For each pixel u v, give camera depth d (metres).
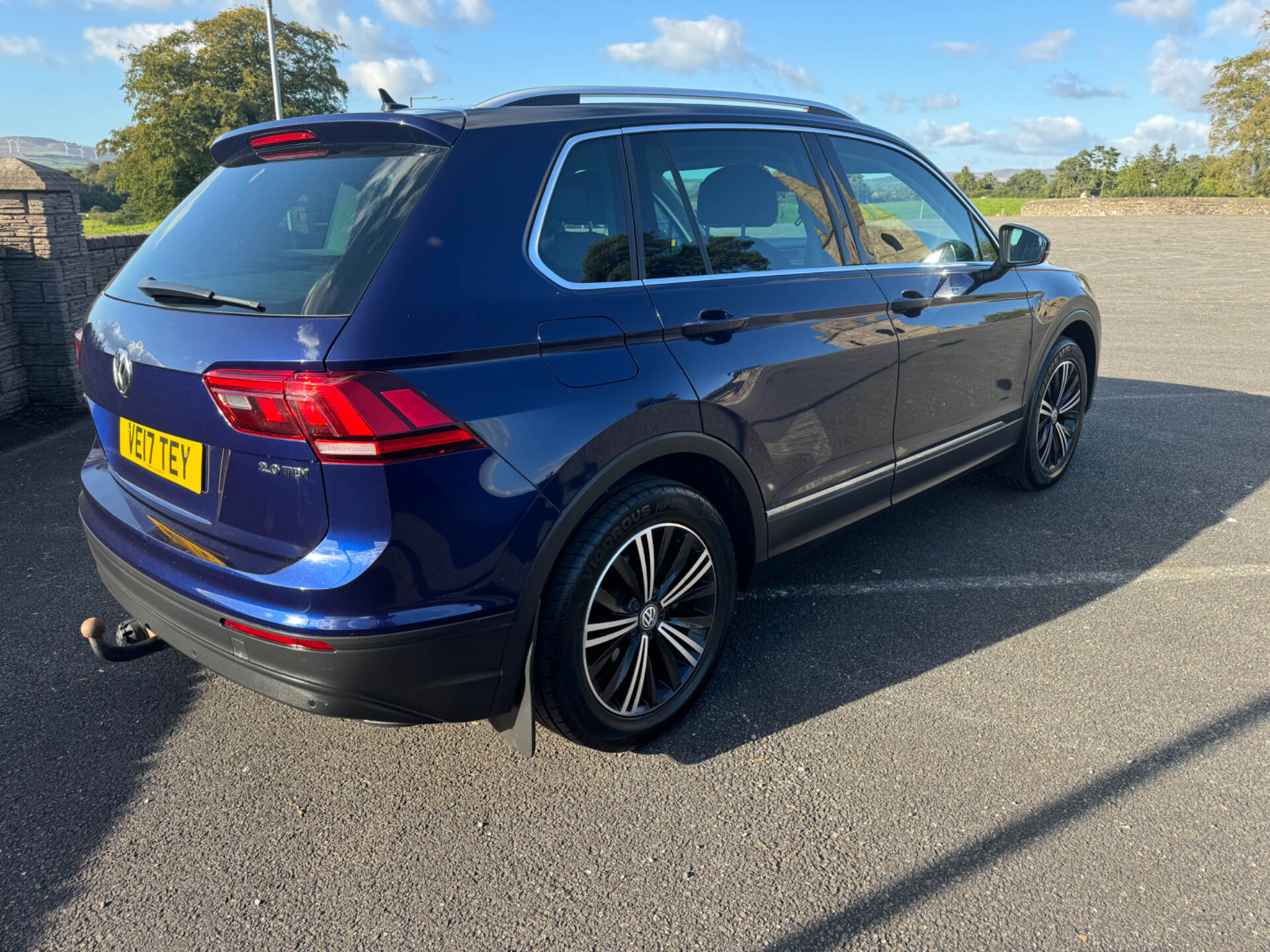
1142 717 2.56
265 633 1.83
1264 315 10.87
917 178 3.45
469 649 1.94
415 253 1.86
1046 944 1.79
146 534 2.13
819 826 2.15
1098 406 6.31
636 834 2.13
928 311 3.25
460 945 1.81
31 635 3.06
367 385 1.72
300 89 67.88
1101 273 15.84
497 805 2.24
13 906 1.90
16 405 6.13
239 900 1.93
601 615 2.27
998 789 2.27
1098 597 3.34
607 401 2.11
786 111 2.98
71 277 6.20
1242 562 3.64
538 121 2.23
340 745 2.50
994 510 4.26
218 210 2.24
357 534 1.77
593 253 2.22
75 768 2.37
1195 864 2.00
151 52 63.81
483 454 1.87
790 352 2.63
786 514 2.77
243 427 1.80
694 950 1.79
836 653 2.96
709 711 2.64
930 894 1.92
